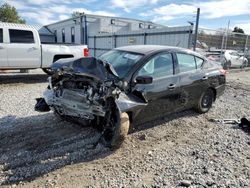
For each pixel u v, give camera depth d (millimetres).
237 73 15945
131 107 3953
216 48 15500
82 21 24734
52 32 33656
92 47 23203
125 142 4332
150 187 3090
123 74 4168
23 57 9328
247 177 3367
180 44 14227
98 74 3785
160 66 4719
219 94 6488
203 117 5973
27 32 9383
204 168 3557
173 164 3662
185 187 3100
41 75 11477
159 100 4633
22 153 3793
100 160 3711
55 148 3998
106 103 3848
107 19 25594
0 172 3279
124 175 3340
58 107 4594
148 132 4852
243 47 17688
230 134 4934
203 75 5746
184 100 5316
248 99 8359
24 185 3049
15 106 6195
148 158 3824
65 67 4000
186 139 4625
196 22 13266
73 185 3092
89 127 4727
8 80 10016
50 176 3256
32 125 4922
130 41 18031
